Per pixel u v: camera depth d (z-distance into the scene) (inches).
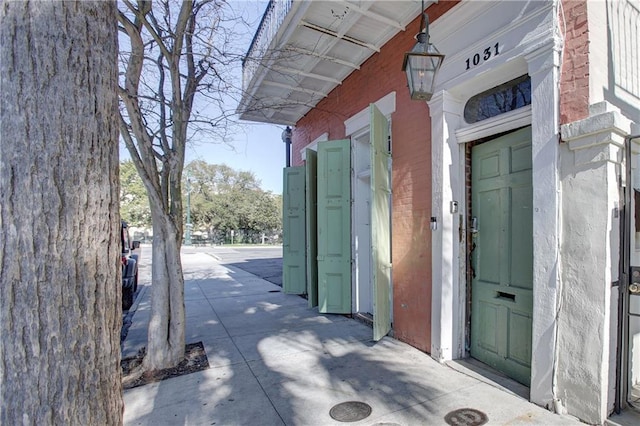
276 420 104.2
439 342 145.5
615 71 109.3
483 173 145.0
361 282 224.5
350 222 228.8
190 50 169.0
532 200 121.8
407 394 117.8
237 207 1576.0
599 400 94.4
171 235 150.9
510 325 130.4
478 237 146.8
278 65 221.1
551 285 104.4
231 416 107.1
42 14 45.5
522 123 121.6
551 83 104.9
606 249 94.2
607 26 106.4
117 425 51.2
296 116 322.0
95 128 49.1
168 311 148.7
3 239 43.2
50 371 43.9
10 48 44.3
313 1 158.7
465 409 106.8
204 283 383.2
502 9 120.7
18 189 43.5
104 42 51.4
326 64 218.8
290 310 246.7
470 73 132.5
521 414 102.9
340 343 172.6
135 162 142.8
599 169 95.7
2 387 42.7
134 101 140.4
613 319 97.8
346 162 229.0
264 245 1518.2
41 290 43.8
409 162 168.9
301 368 142.4
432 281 150.3
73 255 46.1
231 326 206.4
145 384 130.2
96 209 48.8
